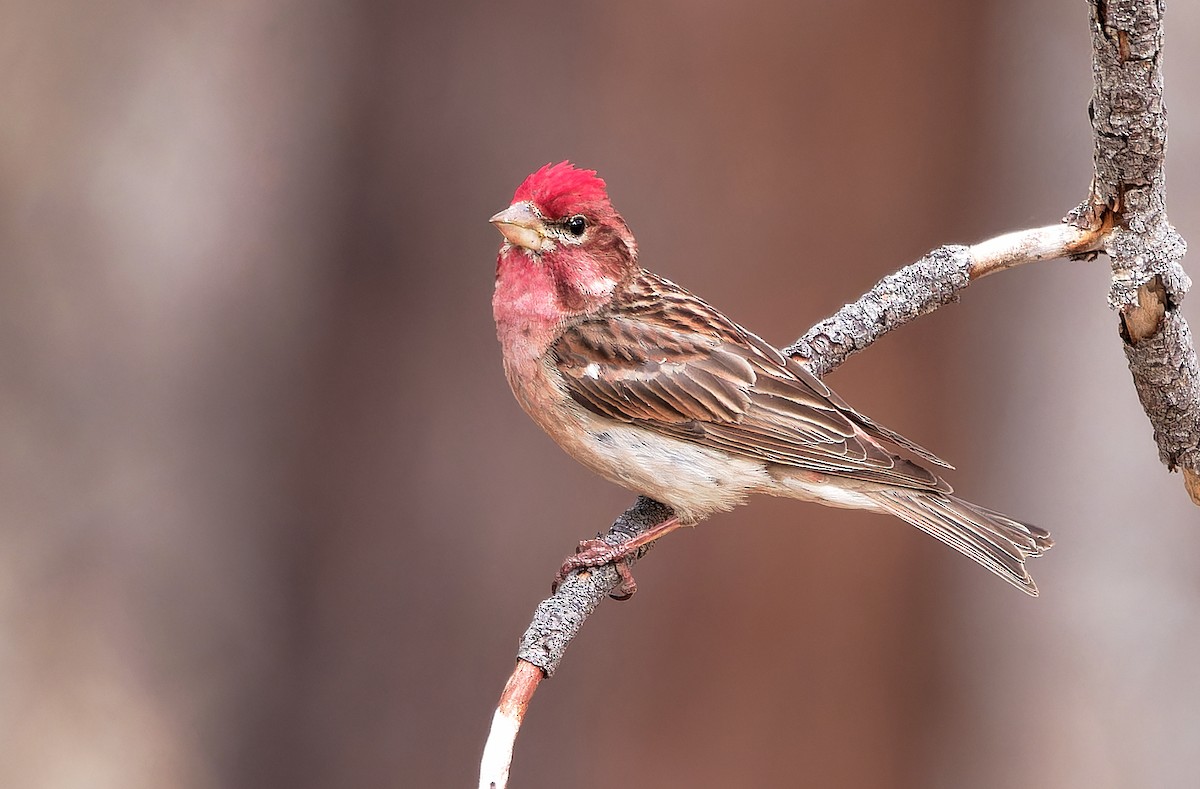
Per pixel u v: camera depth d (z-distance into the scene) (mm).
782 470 9242
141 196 14578
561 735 11984
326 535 12328
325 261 12344
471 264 12102
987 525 9016
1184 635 14250
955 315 12516
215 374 13188
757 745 12039
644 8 11758
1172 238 7188
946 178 12102
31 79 14812
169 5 14477
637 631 11961
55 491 14328
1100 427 14250
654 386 9141
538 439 12094
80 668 13953
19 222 14789
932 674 12383
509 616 12109
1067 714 13930
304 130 12438
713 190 11883
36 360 14547
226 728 12836
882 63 11852
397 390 12219
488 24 11891
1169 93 15094
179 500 13633
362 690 12328
